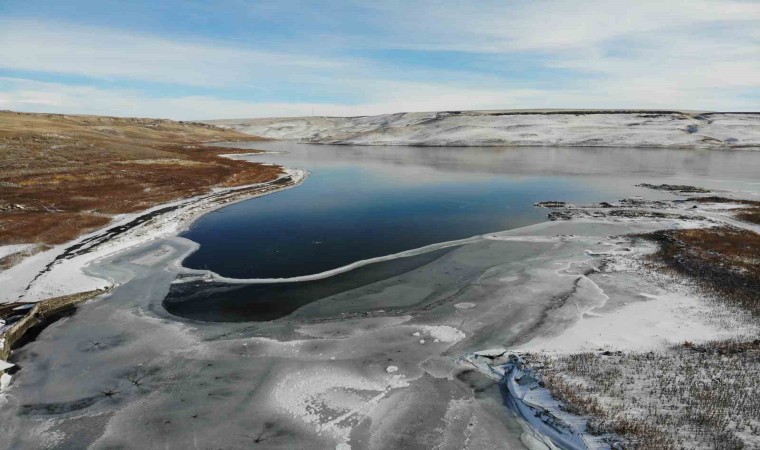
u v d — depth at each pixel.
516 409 10.38
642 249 22.03
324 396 11.20
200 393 11.43
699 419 9.10
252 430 10.02
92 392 11.54
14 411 10.80
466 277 19.30
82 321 15.57
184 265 21.33
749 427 8.77
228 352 13.43
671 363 11.52
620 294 16.64
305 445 9.50
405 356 13.00
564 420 9.56
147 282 19.12
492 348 13.27
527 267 20.19
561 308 15.74
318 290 18.22
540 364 11.94
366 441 9.57
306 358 12.99
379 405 10.78
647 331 13.64
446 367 12.36
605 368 11.52
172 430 10.06
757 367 11.01
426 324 15.01
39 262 20.59
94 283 18.52
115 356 13.28
